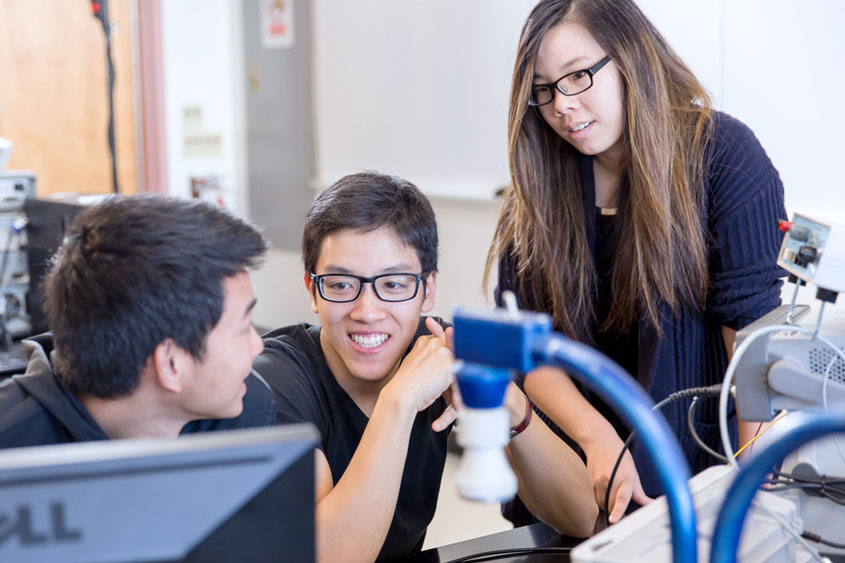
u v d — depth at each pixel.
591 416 1.53
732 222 1.56
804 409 1.11
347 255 1.34
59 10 4.43
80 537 0.65
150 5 4.63
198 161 4.91
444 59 3.77
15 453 0.65
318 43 4.41
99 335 0.98
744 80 2.86
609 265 1.68
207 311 0.99
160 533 0.66
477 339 0.66
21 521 0.64
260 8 4.73
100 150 4.65
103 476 0.65
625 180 1.61
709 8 2.91
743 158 1.56
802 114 2.73
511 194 1.79
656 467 0.66
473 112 3.68
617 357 1.71
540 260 1.68
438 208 3.89
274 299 4.95
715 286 1.59
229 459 0.68
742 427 1.64
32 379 1.09
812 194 2.74
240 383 1.06
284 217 4.83
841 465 1.16
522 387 1.67
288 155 4.73
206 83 4.91
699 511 0.96
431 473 1.49
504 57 3.52
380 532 1.22
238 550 0.68
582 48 1.50
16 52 4.34
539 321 0.65
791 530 0.96
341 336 1.38
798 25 2.70
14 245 2.46
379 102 4.12
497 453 0.68
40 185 4.48
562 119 1.56
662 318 1.60
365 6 4.12
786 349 1.12
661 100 1.53
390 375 1.44
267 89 4.78
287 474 0.69
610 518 1.33
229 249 1.01
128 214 0.99
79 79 4.54
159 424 1.08
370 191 1.37
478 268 3.74
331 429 1.43
